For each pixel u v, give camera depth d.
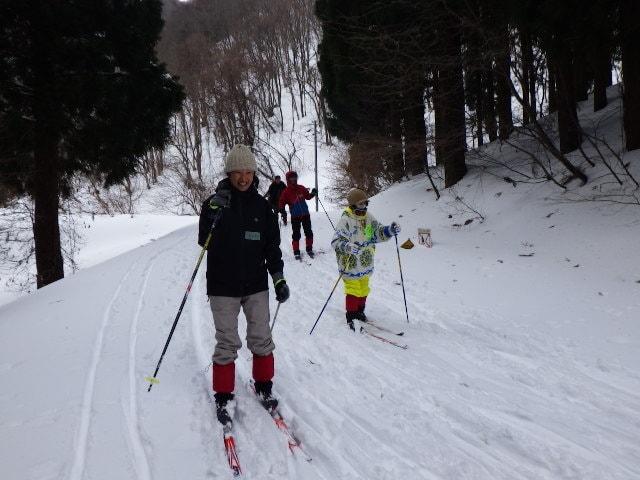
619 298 5.23
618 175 7.75
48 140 11.05
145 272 8.08
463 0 9.16
